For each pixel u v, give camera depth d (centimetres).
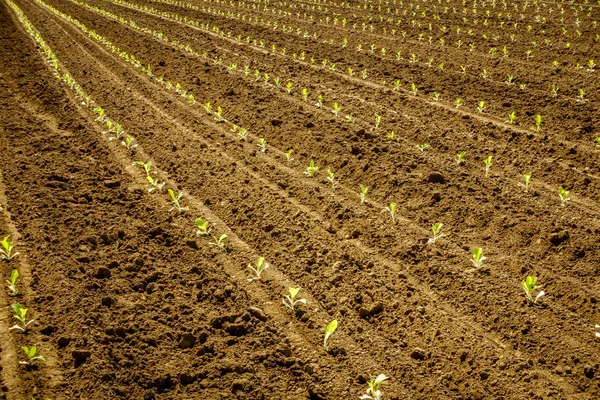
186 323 419
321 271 489
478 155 685
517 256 489
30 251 513
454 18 1557
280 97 953
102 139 813
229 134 813
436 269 479
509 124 775
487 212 555
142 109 950
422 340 403
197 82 1089
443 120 802
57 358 377
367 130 779
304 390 358
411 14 1691
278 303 450
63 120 911
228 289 462
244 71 1146
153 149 771
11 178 672
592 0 1577
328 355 392
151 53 1394
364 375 372
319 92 970
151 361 377
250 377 367
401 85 986
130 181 678
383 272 484
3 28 2025
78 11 2388
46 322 413
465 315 426
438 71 1048
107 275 473
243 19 1880
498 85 938
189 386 358
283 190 640
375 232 541
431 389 358
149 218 585
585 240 493
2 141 807
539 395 347
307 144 750
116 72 1228
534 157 668
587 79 925
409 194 604
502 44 1220
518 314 418
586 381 355
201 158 733
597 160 642
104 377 356
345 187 638
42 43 1594
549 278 453
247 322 422
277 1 2234
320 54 1263
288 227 561
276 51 1328
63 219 568
